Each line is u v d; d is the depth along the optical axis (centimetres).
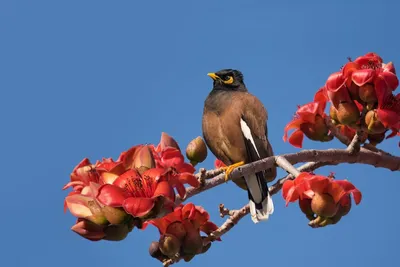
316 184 614
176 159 586
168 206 529
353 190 614
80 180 568
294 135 782
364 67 711
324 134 766
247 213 730
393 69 705
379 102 686
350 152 721
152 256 643
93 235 532
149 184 526
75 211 532
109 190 516
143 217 525
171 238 633
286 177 781
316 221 619
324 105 771
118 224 525
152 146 602
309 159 702
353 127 708
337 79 698
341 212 621
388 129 705
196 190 621
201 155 734
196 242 639
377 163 734
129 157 544
